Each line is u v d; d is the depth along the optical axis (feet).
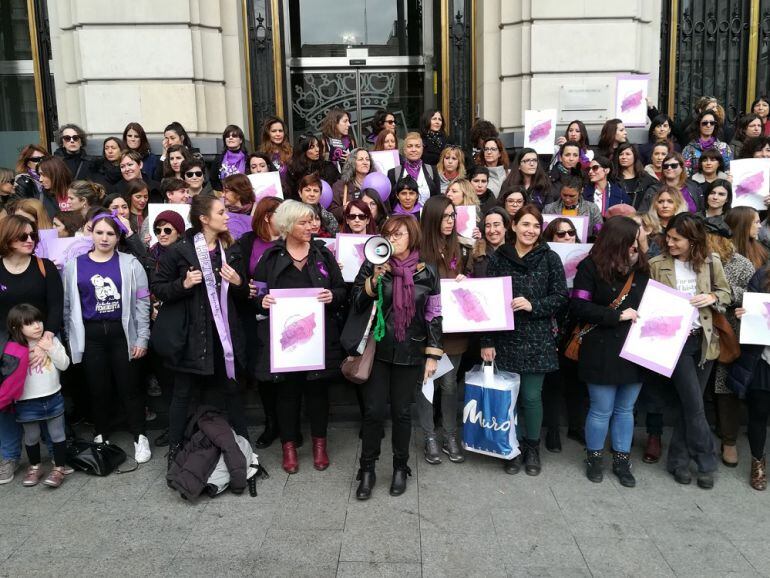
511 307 13.55
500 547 11.26
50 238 15.75
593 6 24.22
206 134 25.03
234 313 14.11
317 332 13.56
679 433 13.96
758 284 13.74
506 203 16.35
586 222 16.53
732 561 10.86
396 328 12.50
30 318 13.23
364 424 13.00
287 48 28.22
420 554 11.04
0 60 26.81
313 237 15.60
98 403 14.90
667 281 13.93
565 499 13.02
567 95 24.57
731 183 18.37
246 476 13.17
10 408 13.66
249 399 17.37
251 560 10.90
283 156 21.20
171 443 13.85
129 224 17.01
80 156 21.17
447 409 14.83
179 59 23.98
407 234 12.61
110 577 10.46
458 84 27.68
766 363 13.19
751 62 26.94
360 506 12.70
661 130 22.71
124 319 14.58
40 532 11.85
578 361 13.97
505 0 25.04
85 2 23.56
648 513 12.48
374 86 28.78
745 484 13.76
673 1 26.73
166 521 12.20
